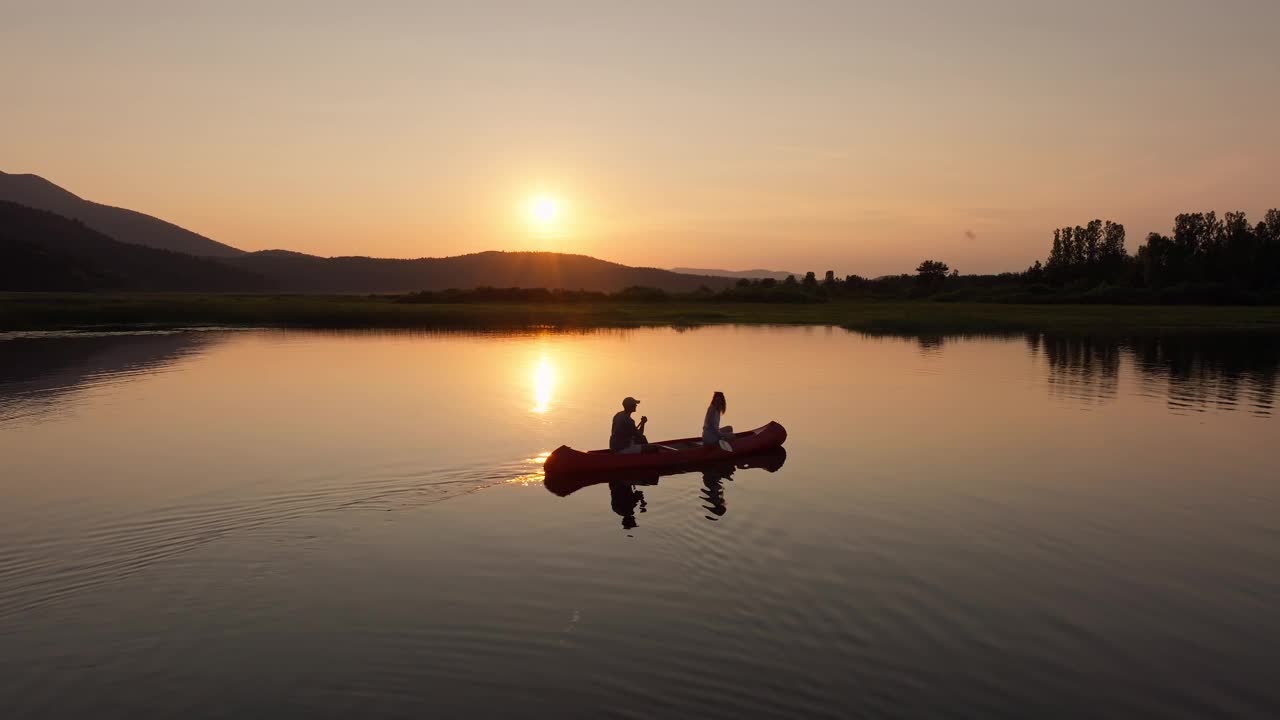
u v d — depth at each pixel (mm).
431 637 7781
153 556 10062
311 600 8680
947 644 7652
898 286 148250
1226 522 11680
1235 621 8227
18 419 19844
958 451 16531
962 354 38656
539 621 8141
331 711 6496
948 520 11680
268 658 7379
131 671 7152
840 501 12703
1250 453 16328
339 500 12656
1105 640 7766
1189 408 22219
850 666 7199
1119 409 22078
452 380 27797
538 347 42000
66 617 8273
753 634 7848
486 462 15320
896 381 28156
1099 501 12750
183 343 43781
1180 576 9500
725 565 9750
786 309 91875
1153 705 6590
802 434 18406
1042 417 20734
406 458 15625
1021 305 102938
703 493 13164
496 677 7016
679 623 8086
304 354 37375
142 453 15977
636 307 97562
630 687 6824
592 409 21641
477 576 9375
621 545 10492
